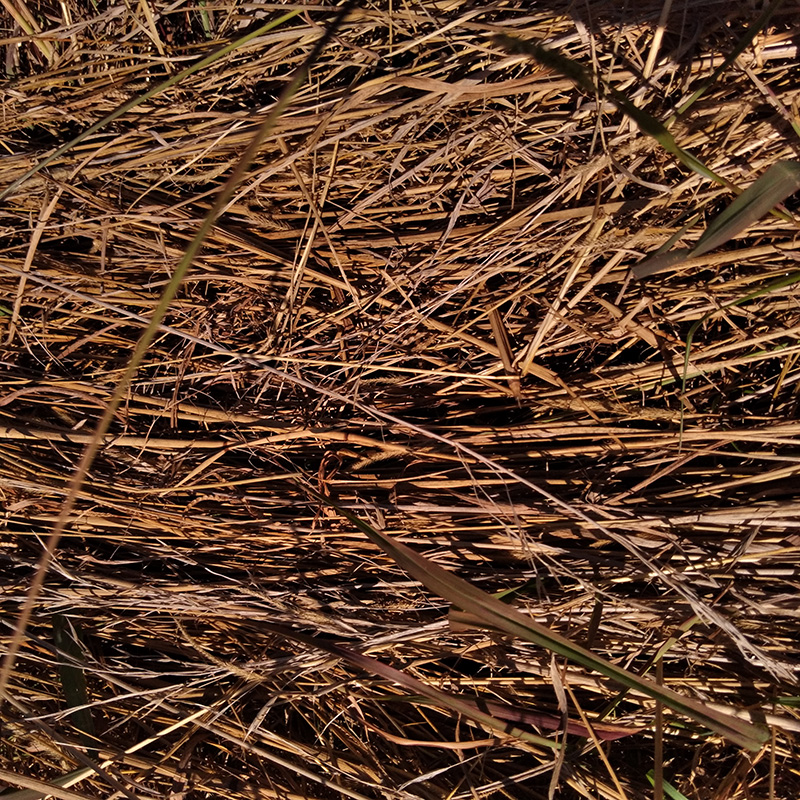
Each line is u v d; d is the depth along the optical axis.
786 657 0.67
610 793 0.66
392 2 0.66
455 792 0.66
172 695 0.69
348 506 0.69
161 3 0.69
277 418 0.70
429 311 0.68
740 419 0.68
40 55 0.72
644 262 0.59
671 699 0.57
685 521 0.67
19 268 0.70
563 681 0.66
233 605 0.70
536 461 0.70
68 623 0.71
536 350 0.67
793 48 0.63
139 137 0.69
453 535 0.69
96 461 0.72
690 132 0.64
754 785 0.67
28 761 0.73
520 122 0.66
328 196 0.69
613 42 0.64
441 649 0.69
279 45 0.68
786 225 0.65
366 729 0.69
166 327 0.66
